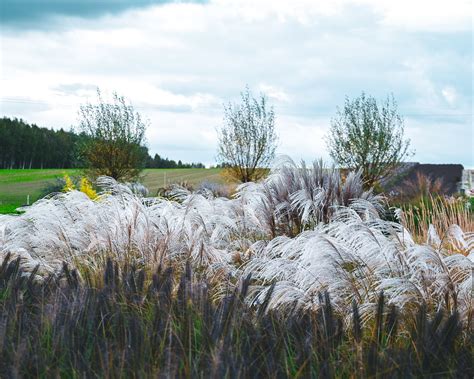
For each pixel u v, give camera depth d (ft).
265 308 14.97
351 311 17.03
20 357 11.86
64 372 12.34
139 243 26.68
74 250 27.76
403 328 15.88
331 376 11.55
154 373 11.30
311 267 19.58
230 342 12.08
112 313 15.34
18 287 18.66
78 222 30.17
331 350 12.93
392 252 20.40
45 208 31.45
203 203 34.32
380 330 14.25
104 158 112.27
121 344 12.98
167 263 25.58
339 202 34.06
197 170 227.40
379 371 11.64
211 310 14.52
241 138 114.01
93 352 12.40
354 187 34.96
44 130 343.67
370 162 99.55
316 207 32.42
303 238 22.24
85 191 65.00
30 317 16.47
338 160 101.40
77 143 115.75
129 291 17.65
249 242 31.48
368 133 99.25
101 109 113.29
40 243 28.68
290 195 33.32
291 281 19.48
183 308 14.82
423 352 12.59
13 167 330.54
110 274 19.24
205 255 26.58
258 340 12.66
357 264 20.29
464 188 139.33
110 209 30.35
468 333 14.87
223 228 31.78
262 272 22.76
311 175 35.09
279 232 33.35
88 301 15.17
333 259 19.53
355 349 13.51
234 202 35.70
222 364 10.60
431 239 25.76
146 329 13.58
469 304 17.56
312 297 18.02
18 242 28.50
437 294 18.84
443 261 19.71
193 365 11.73
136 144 113.91
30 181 214.90
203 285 16.79
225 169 117.80
